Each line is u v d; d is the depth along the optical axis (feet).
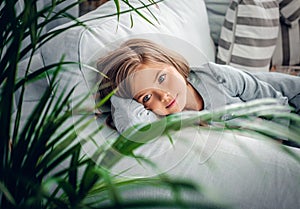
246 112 2.01
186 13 4.64
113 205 1.35
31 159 1.60
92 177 1.58
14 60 1.47
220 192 2.28
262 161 2.33
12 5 1.46
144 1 4.26
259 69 5.27
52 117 1.75
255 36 5.17
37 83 3.44
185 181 1.37
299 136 1.76
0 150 1.55
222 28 5.32
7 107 1.52
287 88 4.10
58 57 3.23
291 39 6.06
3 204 1.58
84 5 5.16
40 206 1.62
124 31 3.51
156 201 1.38
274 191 2.27
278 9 5.65
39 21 4.06
